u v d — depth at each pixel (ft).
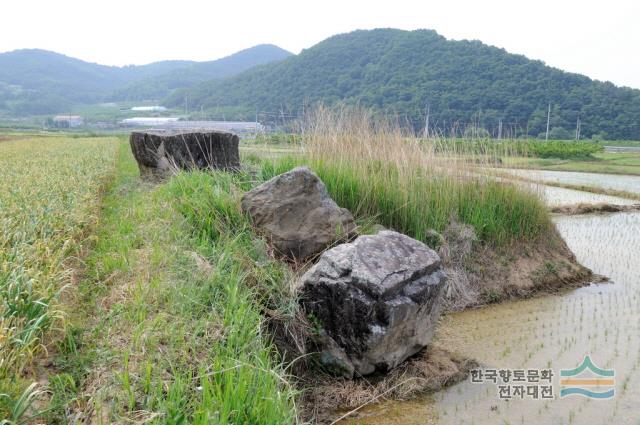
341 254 18.08
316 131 31.78
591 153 104.37
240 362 12.78
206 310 15.90
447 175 30.66
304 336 17.57
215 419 10.51
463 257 27.81
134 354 13.14
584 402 16.72
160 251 19.70
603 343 21.42
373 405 16.51
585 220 47.34
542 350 20.75
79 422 10.75
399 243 19.22
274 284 18.42
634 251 36.76
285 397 12.59
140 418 10.85
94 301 16.92
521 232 31.22
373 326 16.93
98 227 26.86
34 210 23.80
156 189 31.48
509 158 33.32
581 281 30.27
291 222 22.52
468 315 24.89
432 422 15.65
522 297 27.58
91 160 52.95
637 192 62.08
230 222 23.03
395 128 32.45
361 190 28.17
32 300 14.38
